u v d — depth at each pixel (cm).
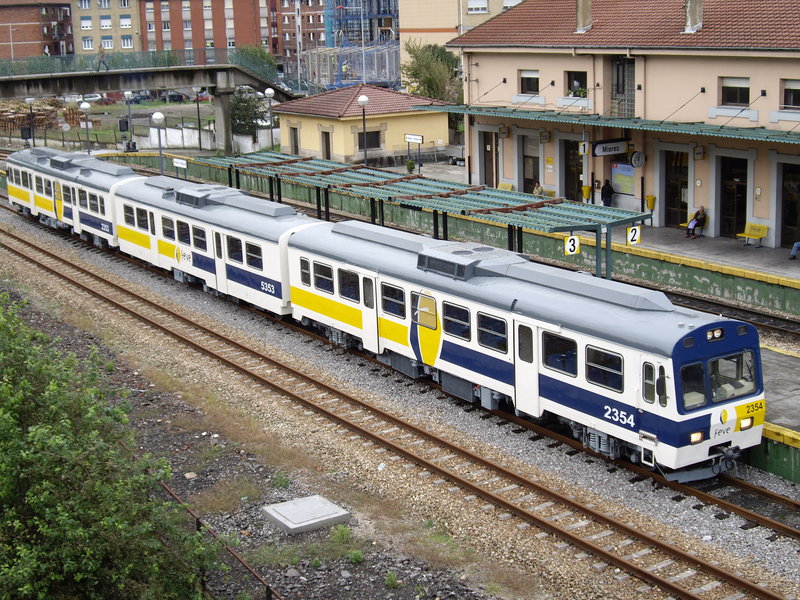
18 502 1114
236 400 1977
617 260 2845
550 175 3975
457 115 5731
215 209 2714
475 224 3275
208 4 10094
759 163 3122
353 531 1402
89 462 1095
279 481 1566
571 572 1268
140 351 2309
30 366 1223
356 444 1736
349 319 2172
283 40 10975
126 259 3288
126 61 5388
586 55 3675
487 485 1549
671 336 1445
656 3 3728
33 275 3081
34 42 9869
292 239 2342
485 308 1777
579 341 1590
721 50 3136
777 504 1448
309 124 5212
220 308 2673
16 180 4094
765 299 2444
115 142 6138
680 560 1288
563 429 1777
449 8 7344
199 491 1547
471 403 1922
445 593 1226
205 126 6706
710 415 1466
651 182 3531
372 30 9738
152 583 1052
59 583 1063
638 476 1559
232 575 1282
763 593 1182
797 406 1698
